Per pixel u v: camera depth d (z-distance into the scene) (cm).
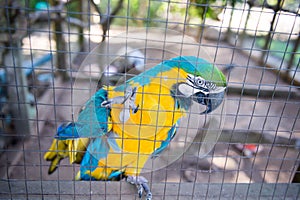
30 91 122
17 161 118
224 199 95
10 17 104
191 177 137
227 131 159
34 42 130
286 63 112
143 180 95
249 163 155
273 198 97
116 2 131
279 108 163
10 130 114
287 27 102
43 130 123
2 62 108
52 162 110
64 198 91
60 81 137
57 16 137
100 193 94
